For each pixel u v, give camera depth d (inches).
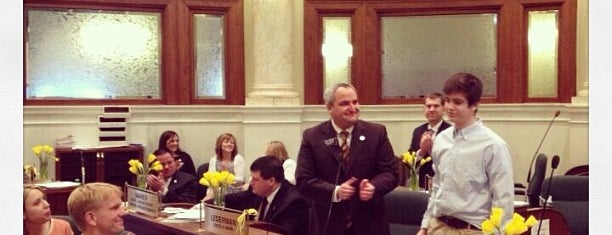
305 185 117.6
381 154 118.0
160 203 154.9
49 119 262.5
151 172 202.2
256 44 275.4
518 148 266.2
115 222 102.3
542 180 191.3
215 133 278.4
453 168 108.3
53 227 117.3
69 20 270.5
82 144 266.1
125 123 267.6
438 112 201.6
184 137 275.7
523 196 235.8
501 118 268.7
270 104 270.2
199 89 281.9
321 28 283.4
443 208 109.7
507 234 75.0
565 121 256.8
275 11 273.4
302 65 282.4
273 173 140.2
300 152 121.3
